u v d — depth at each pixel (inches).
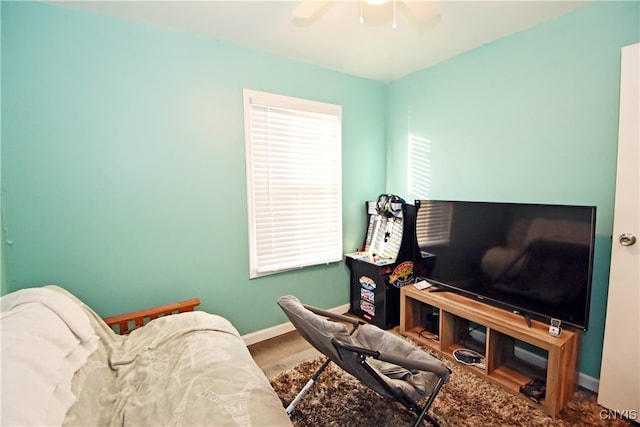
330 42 85.7
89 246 71.7
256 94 91.0
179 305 75.9
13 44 61.8
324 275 112.0
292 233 102.7
